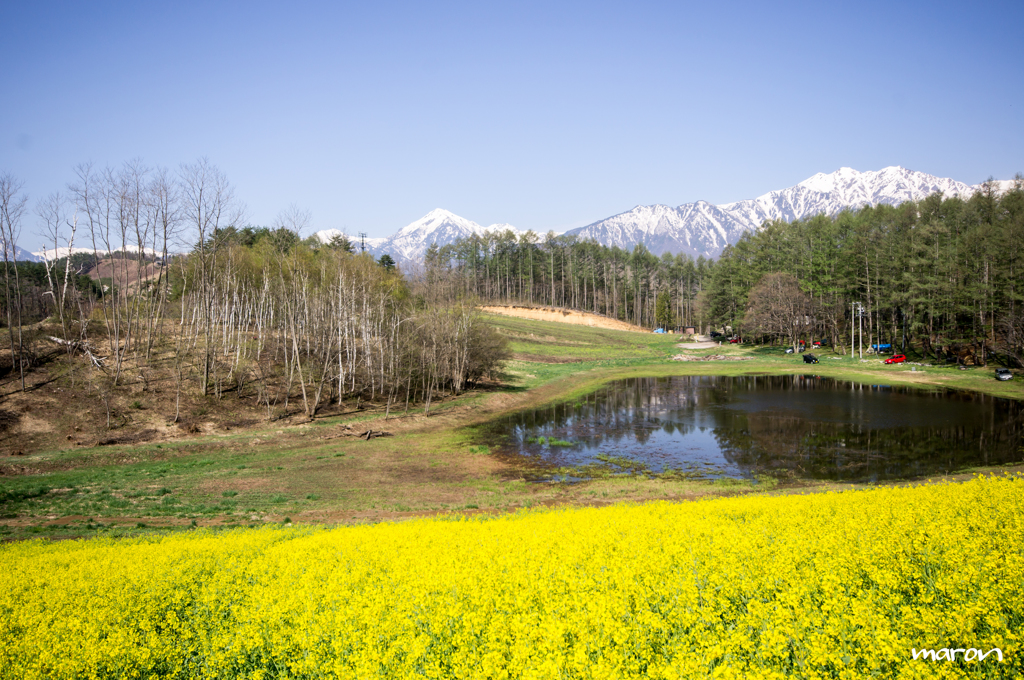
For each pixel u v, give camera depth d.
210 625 7.96
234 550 12.48
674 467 28.72
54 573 11.12
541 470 28.95
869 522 10.17
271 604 8.03
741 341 101.81
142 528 19.06
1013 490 12.48
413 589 8.04
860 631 5.50
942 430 33.78
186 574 10.44
